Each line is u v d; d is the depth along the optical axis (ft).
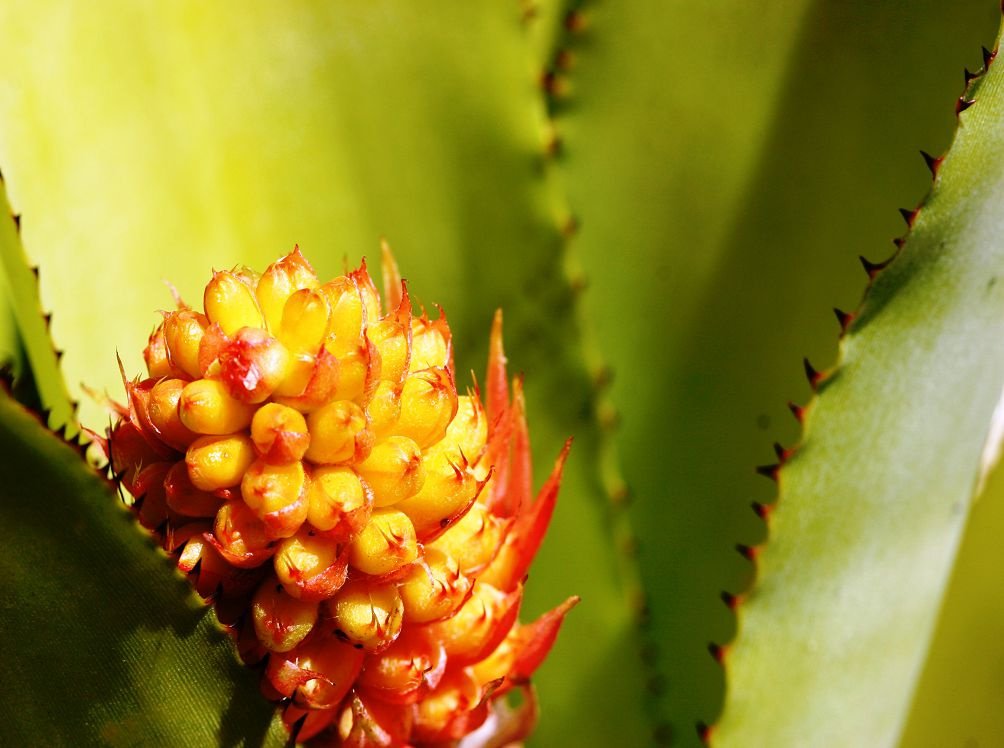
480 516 1.68
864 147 1.92
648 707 2.04
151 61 1.94
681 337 2.00
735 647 1.86
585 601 2.03
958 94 1.88
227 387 1.58
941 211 1.74
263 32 1.94
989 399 1.84
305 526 1.60
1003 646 2.08
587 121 1.98
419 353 1.66
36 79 1.92
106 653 1.57
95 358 1.95
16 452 1.50
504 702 1.88
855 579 1.86
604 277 2.01
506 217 1.99
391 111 1.97
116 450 1.64
